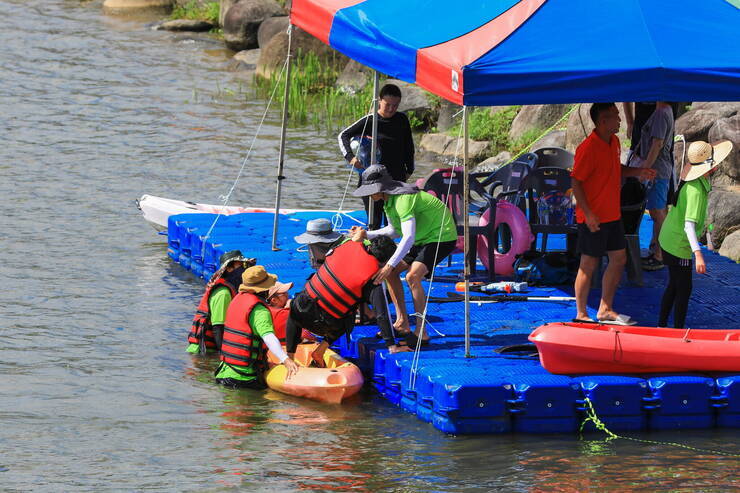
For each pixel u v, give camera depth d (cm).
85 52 11738
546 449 3262
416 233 3728
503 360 3603
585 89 3266
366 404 3666
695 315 4122
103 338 4306
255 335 3797
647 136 4534
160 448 3272
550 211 4469
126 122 8825
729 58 3356
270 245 5078
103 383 3831
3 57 11288
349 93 10106
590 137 3700
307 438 3356
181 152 7931
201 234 5238
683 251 3712
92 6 14612
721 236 5544
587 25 3466
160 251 5644
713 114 6347
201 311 4144
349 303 3641
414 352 3700
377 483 3023
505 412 3356
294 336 3738
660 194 4634
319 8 4181
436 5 3828
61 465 3139
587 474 3089
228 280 4019
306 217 5747
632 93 3284
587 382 3388
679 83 3284
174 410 3594
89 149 7925
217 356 4141
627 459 3198
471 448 3266
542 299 4281
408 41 3581
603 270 4566
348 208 6525
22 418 3500
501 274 4588
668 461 3186
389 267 3575
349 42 3928
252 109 9488
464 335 3884
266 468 3128
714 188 5725
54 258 5422
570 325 3516
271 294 4050
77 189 6850
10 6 14425
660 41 3409
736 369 3497
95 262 5384
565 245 5088
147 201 5900
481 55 3312
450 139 8319
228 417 3538
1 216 6162
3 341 4241
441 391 3341
